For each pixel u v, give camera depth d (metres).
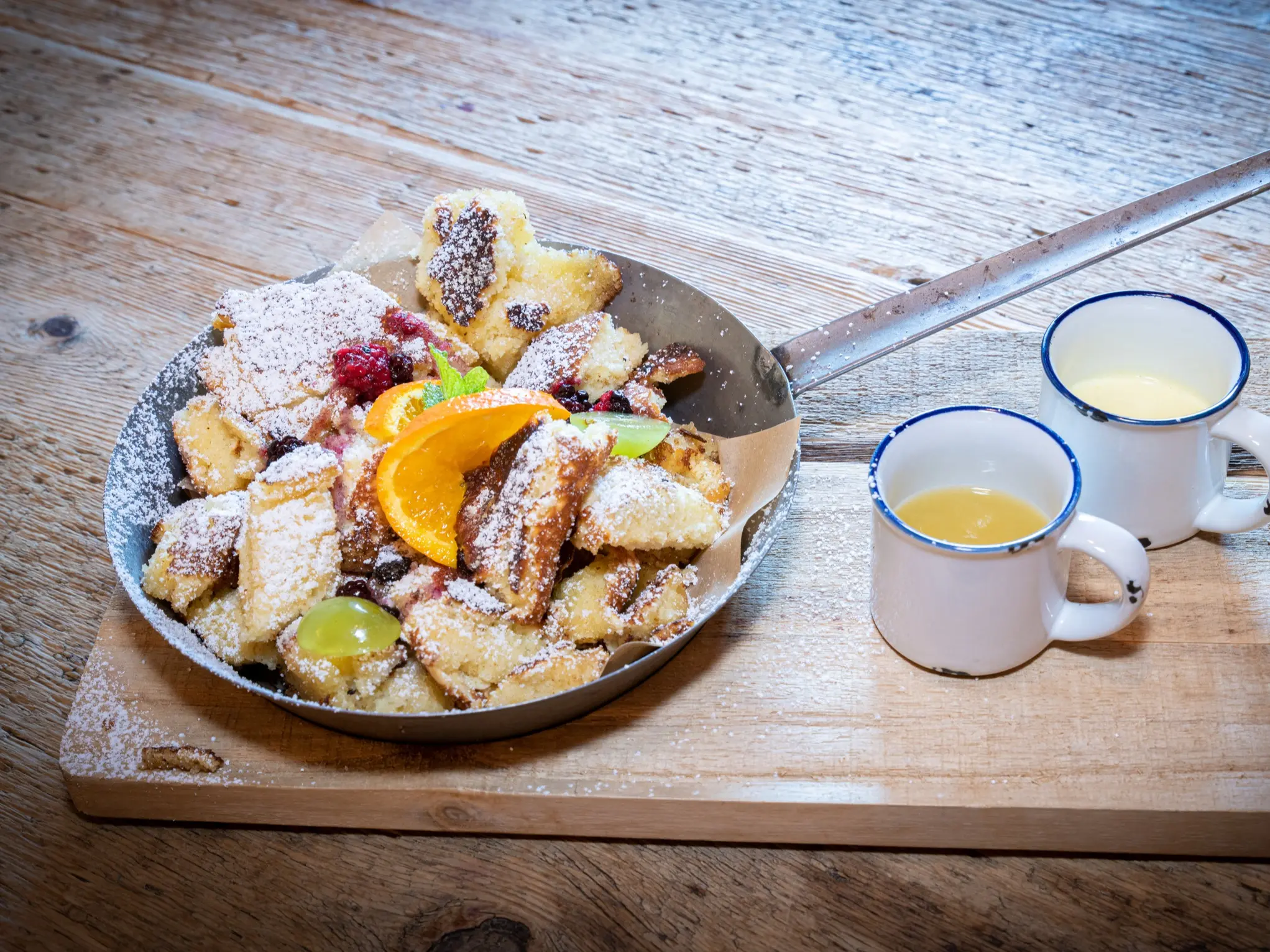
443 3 0.86
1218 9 0.82
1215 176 0.57
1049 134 0.75
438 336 0.59
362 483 0.53
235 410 0.56
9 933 0.49
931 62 0.80
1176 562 0.54
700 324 0.59
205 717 0.52
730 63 0.81
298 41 0.84
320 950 0.48
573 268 0.60
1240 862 0.49
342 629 0.50
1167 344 0.54
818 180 0.73
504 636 0.51
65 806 0.52
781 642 0.53
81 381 0.66
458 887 0.50
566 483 0.51
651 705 0.51
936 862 0.50
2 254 0.72
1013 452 0.50
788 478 0.53
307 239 0.72
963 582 0.48
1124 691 0.50
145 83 0.82
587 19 0.85
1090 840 0.49
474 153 0.76
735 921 0.49
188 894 0.50
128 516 0.53
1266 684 0.50
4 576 0.58
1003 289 0.56
